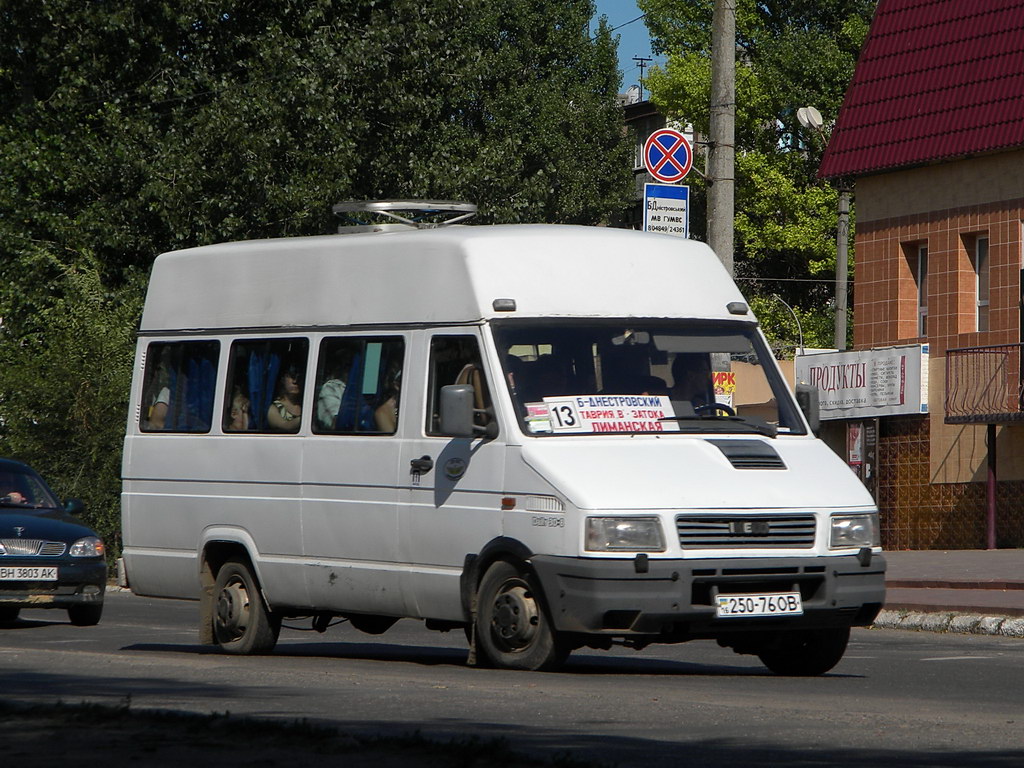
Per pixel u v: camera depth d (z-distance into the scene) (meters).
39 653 27.44
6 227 76.94
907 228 71.06
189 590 30.08
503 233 26.38
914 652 32.31
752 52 129.62
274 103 77.19
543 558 24.00
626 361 25.77
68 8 78.50
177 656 28.88
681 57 125.88
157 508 30.52
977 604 39.69
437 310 26.22
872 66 73.81
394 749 14.71
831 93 123.25
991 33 68.62
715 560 23.83
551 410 25.00
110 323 64.88
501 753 14.59
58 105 78.25
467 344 25.66
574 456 24.42
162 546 30.42
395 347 26.80
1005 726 18.44
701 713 19.06
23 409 63.09
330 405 27.70
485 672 24.42
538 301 25.83
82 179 77.38
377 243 27.48
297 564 28.00
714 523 23.97
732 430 25.73
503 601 24.62
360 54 80.38
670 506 23.80
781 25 129.75
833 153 73.94
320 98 78.44
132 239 76.94
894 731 17.78
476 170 86.50
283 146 78.12
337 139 79.06
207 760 14.01
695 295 27.00
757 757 15.80
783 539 24.36
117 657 26.69
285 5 82.75
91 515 63.12
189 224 76.31
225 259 30.06
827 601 24.52
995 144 66.19
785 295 131.62
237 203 77.25
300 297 28.53
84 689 21.36
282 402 28.53
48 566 39.72
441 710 18.97
